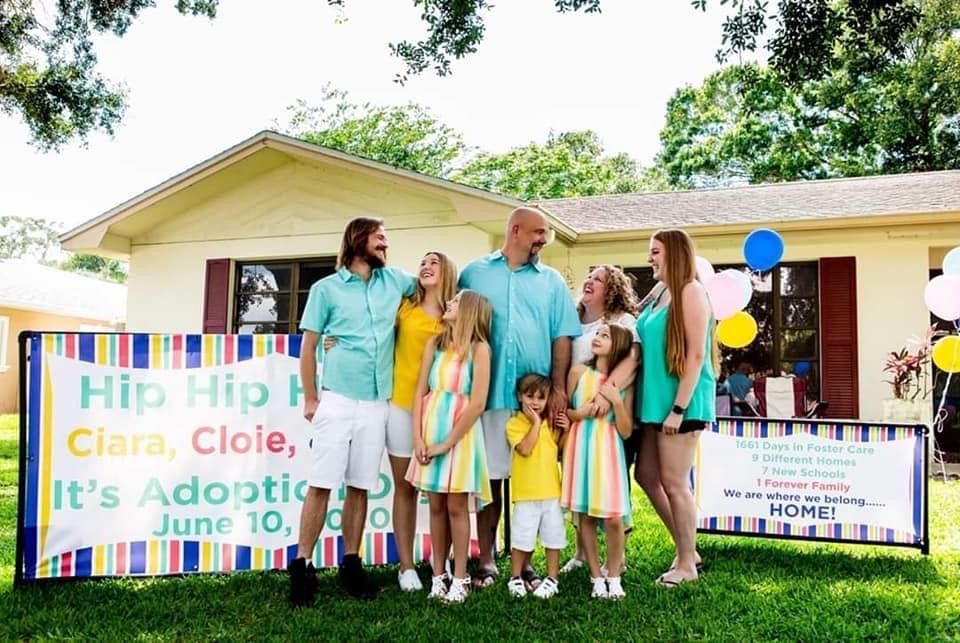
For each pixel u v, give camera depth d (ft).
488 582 12.08
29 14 38.37
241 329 33.40
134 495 12.46
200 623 10.20
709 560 13.55
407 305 12.13
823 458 13.97
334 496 13.12
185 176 31.07
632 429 11.93
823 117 82.07
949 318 22.61
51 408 12.28
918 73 70.08
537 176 97.91
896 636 9.50
